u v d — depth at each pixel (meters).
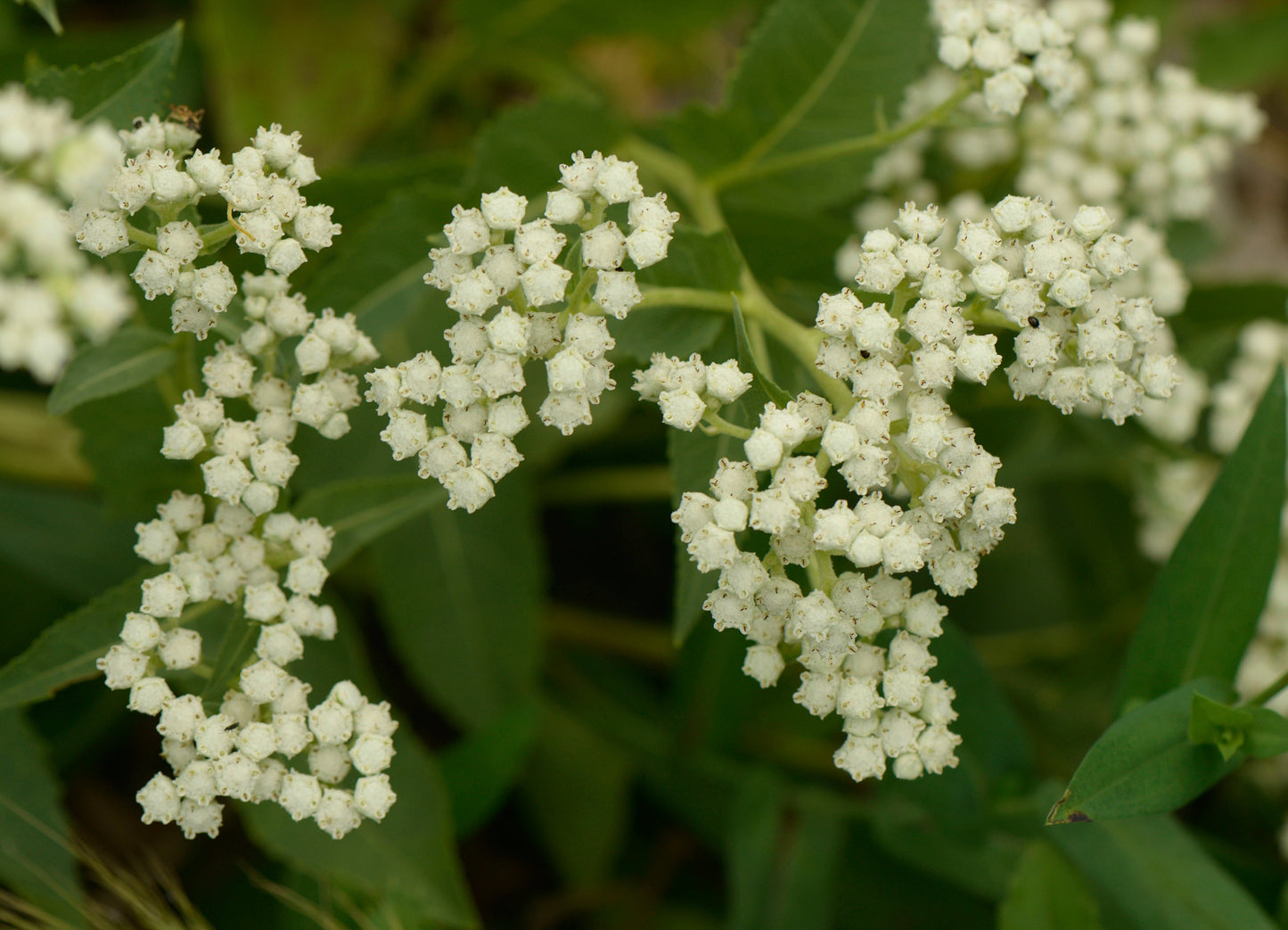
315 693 0.48
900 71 0.49
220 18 0.56
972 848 0.48
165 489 0.49
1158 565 0.59
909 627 0.42
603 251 0.41
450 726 0.58
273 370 0.43
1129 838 0.46
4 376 0.55
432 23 0.63
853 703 0.42
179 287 0.41
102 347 0.43
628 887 0.57
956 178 0.56
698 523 0.41
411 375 0.42
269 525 0.43
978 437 0.54
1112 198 0.55
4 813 0.47
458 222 0.41
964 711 0.47
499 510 0.54
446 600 0.54
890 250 0.42
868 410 0.41
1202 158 0.54
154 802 0.41
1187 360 0.55
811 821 0.52
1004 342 0.48
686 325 0.44
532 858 0.58
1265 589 0.44
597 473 0.60
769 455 0.41
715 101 0.74
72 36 0.55
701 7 0.59
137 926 0.53
